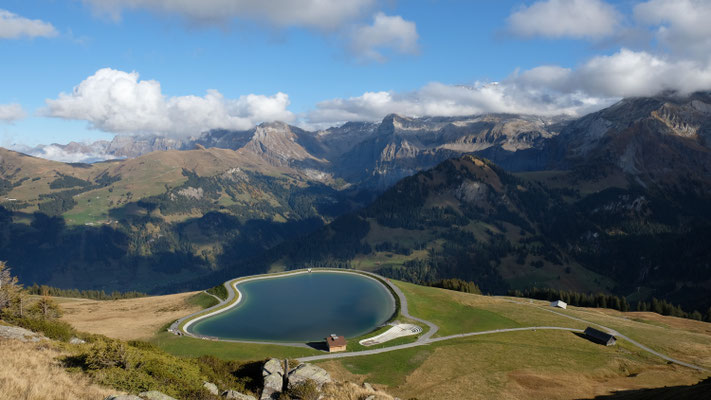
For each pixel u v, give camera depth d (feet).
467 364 317.42
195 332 397.19
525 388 278.87
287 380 168.66
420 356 332.60
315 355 330.95
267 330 407.44
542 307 537.24
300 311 469.57
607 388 285.02
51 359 123.13
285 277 631.97
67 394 95.86
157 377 130.31
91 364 122.42
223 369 180.14
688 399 174.29
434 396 262.47
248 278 619.26
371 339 376.27
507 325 435.12
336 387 171.22
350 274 649.20
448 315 465.88
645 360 353.51
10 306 232.94
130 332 382.83
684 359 363.56
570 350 364.79
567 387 283.59
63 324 217.56
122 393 106.32
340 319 442.91
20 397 89.61
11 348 126.00
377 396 165.99
